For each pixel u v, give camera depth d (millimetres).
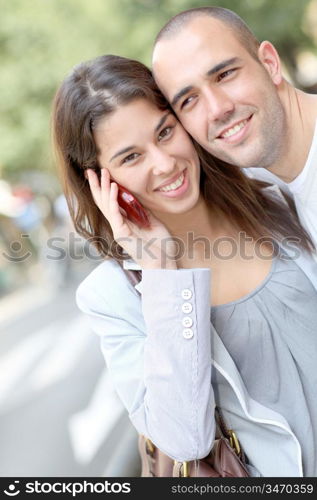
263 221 2410
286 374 2236
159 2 13586
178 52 2191
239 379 2182
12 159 22172
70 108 2180
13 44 19219
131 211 2250
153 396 2121
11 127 21453
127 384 2234
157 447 2225
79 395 7000
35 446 5777
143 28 13961
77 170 2318
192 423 2098
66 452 5469
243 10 12125
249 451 2242
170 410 2104
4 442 6016
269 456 2223
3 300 16016
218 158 2367
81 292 2352
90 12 15281
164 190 2219
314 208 2400
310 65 17719
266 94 2266
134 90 2131
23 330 11477
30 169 23031
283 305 2268
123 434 5504
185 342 2113
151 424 2154
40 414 6633
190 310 2121
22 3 18250
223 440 2215
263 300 2270
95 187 2271
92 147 2205
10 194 19594
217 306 2289
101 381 7355
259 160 2311
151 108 2158
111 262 2344
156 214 2338
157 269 2172
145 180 2201
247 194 2414
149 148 2168
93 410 6371
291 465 2209
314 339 2260
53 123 2268
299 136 2363
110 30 14922
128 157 2189
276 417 2184
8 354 9781
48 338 10344
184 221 2363
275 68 2334
